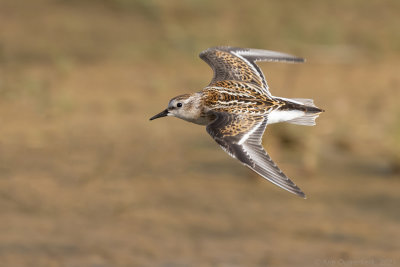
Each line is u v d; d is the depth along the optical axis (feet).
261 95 31.09
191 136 58.54
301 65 78.89
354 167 53.31
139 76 73.15
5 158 52.60
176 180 50.24
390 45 85.30
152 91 69.36
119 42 81.46
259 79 34.09
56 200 47.01
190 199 47.55
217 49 36.32
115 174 50.98
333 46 84.53
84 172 51.03
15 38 79.41
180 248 42.01
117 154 54.29
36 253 41.06
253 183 50.01
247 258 41.06
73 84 69.41
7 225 43.83
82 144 55.93
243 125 28.43
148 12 88.58
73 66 74.23
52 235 43.04
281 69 77.61
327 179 51.16
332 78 75.00
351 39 86.58
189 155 54.49
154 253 41.45
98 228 44.01
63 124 59.82
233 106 30.01
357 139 57.93
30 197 47.19
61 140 56.54
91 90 68.28
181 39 82.53
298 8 94.48
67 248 41.78
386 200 48.11
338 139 57.62
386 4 96.78
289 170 52.01
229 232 43.80
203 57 35.70
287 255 41.34
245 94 31.14
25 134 57.21
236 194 48.37
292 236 43.45
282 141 54.34
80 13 87.56
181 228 44.14
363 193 49.06
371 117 63.00
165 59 78.38
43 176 50.14
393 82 74.43
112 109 63.93
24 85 67.26
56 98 64.85
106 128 59.52
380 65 79.82
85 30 83.30
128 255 41.22
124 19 87.15
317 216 45.83
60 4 89.40
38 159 52.80
